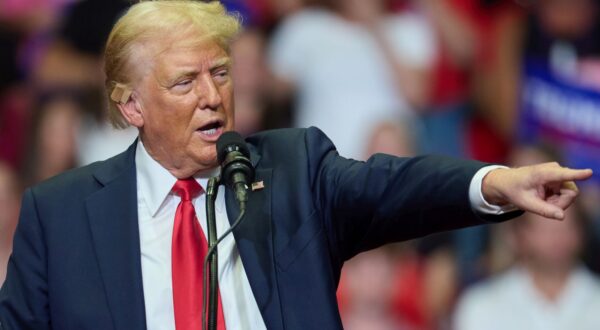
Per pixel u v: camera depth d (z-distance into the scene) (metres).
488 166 5.85
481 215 5.81
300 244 6.31
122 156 6.81
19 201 14.09
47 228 6.55
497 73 14.52
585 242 14.40
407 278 14.19
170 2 6.50
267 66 14.19
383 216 6.22
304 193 6.45
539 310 14.28
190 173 6.57
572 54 14.66
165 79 6.32
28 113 14.17
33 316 6.52
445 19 14.41
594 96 14.59
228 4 14.09
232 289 6.41
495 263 14.34
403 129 14.29
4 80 14.16
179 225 6.51
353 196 6.32
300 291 6.23
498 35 14.55
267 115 14.20
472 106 14.44
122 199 6.59
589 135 14.60
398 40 14.36
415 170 6.12
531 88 14.59
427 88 14.34
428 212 6.04
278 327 6.17
